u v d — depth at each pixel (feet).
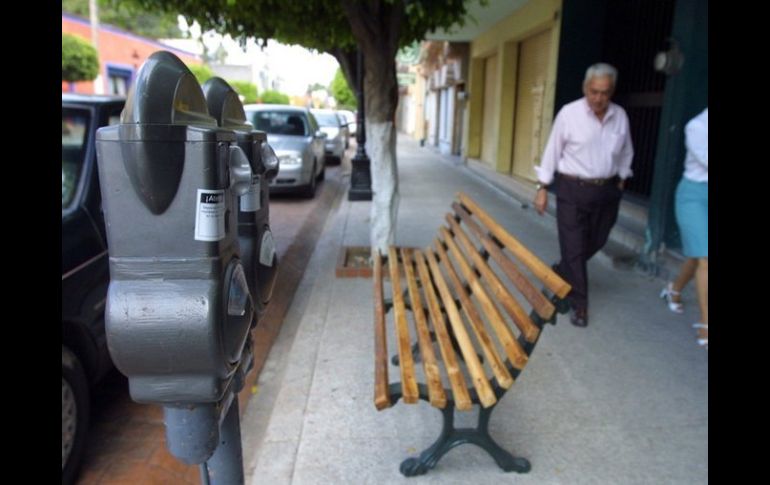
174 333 3.67
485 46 41.11
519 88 36.19
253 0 12.62
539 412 9.05
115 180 3.59
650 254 15.80
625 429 8.61
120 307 3.66
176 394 3.89
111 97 11.23
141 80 3.59
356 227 22.24
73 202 9.24
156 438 8.93
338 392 9.64
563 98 25.88
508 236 8.54
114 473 8.07
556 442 8.30
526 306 13.87
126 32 100.17
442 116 64.64
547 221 22.98
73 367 7.82
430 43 66.39
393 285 10.24
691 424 8.75
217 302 3.71
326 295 14.32
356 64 24.63
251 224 4.87
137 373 3.83
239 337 4.04
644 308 13.38
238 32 14.79
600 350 11.19
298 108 35.53
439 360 10.66
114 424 9.32
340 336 11.87
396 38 13.69
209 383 3.88
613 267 16.49
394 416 8.96
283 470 7.73
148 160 3.50
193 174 3.59
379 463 7.86
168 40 120.26
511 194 29.50
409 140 93.25
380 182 15.33
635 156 23.29
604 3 24.80
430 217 23.90
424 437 8.44
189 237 3.67
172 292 3.67
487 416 7.48
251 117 34.01
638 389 9.75
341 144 50.24
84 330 8.50
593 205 11.99
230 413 4.90
